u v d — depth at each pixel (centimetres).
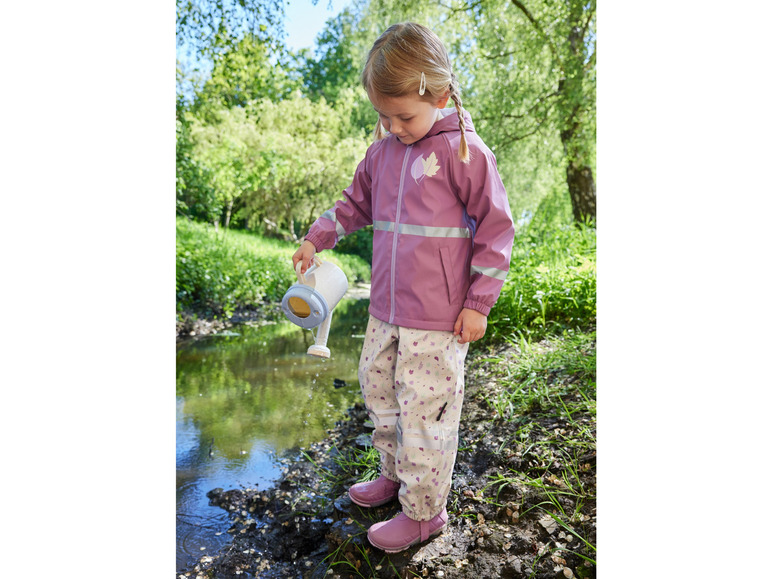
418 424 145
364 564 145
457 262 145
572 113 507
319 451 205
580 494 158
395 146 152
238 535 161
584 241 384
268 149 586
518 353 261
